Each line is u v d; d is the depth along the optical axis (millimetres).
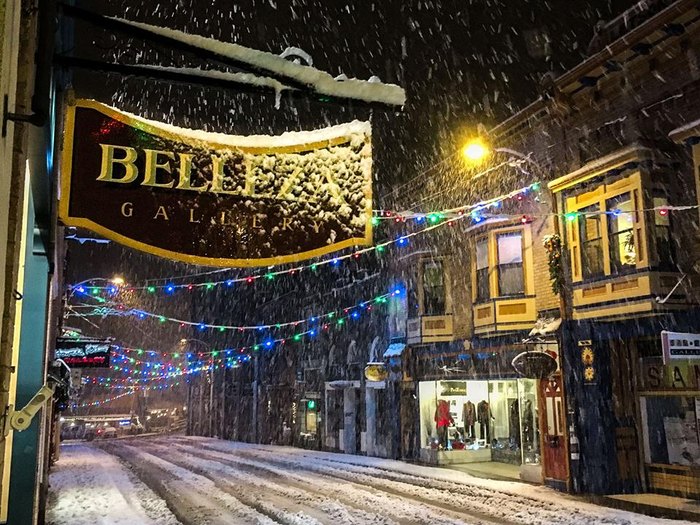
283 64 3924
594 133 15883
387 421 24859
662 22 13422
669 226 13938
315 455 27516
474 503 13891
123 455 29703
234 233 3982
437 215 14797
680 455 14094
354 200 4219
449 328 21594
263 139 4184
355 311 27891
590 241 15633
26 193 5512
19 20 3211
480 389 22469
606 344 15469
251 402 40781
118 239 3742
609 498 14086
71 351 14492
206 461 25984
